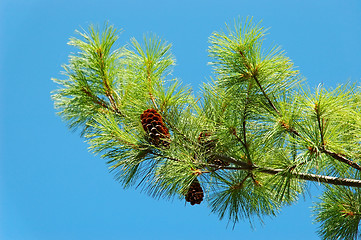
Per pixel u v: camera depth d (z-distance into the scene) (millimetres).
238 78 2814
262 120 2768
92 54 2906
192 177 2783
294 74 2791
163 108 2881
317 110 2689
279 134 2750
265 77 2793
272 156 2789
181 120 2848
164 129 2795
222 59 2816
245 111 2803
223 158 2834
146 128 2781
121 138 2775
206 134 2852
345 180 2738
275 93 2793
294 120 2723
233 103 2816
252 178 2883
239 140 2822
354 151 2713
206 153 2842
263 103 2789
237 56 2799
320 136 2709
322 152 2707
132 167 2803
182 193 2842
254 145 2807
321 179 2750
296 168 2725
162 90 2879
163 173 2770
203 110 2873
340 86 2717
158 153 2793
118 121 2898
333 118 2705
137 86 2906
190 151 2814
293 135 2740
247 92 2801
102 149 2789
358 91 2877
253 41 2799
